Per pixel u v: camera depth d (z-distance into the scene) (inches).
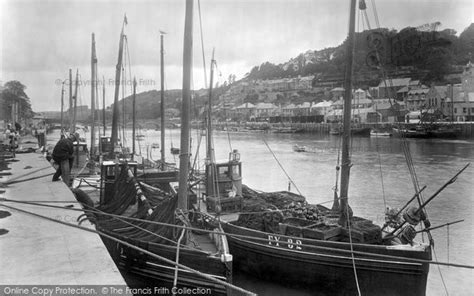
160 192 601.0
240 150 2886.3
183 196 411.2
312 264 458.0
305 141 3715.6
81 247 286.4
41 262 255.8
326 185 1473.9
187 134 415.8
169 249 380.2
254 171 1857.8
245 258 515.5
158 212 432.1
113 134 1146.0
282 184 1513.3
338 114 4847.4
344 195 493.0
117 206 550.6
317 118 5541.3
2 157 749.3
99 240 304.0
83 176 896.9
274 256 483.8
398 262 420.5
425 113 3969.0
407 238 458.9
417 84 4768.7
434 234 861.2
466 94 4335.6
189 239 396.2
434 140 3302.2
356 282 428.5
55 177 573.0
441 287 605.3
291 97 7194.9
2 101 1480.1
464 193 1269.7
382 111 3976.4
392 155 2330.2
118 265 414.0
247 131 5521.7
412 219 460.8
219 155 2455.7
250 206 588.4
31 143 1365.7
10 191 497.7
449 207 1106.7
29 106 2573.8
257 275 505.7
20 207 410.3
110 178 643.5
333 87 6461.6
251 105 7007.9
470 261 705.6
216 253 377.7
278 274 485.1
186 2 410.9
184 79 414.0
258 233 496.7
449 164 1878.7
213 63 870.4
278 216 519.5
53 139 2527.1
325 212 558.6
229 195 595.5
